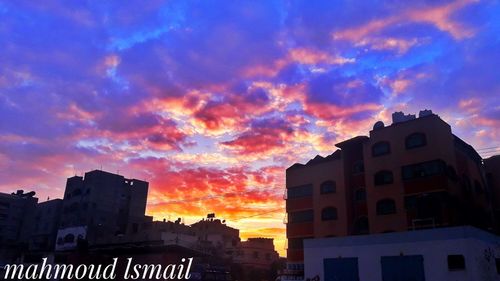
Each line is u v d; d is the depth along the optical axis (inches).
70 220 2972.4
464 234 1030.4
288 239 1822.1
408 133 1518.2
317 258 1300.4
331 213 1701.5
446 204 1347.2
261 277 2938.0
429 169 1427.2
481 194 1631.4
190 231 3053.6
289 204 1870.1
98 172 3024.1
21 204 3403.1
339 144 1749.5
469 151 1672.0
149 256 1988.2
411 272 1098.1
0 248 3006.9
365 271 1185.4
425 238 1096.2
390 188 1508.4
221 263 2161.7
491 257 1109.7
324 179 1772.9
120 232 3009.4
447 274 1035.3
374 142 1609.3
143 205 3233.3
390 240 1160.2
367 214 1588.3
